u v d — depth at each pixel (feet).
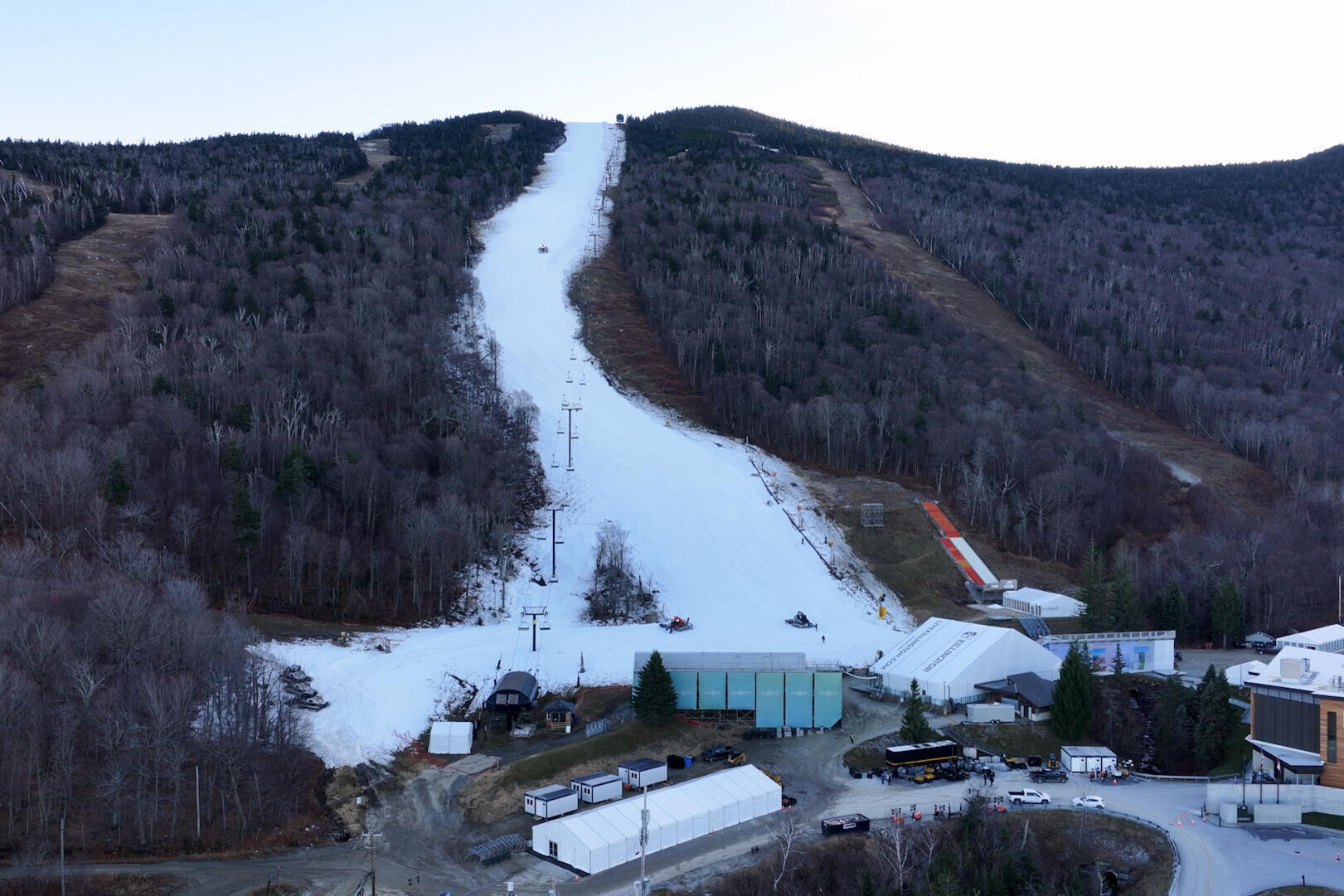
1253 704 385.29
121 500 510.58
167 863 302.04
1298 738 369.30
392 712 410.52
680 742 406.41
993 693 446.60
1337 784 354.74
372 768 372.58
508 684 426.92
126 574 444.55
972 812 333.01
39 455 520.83
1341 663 381.60
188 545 514.27
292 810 334.65
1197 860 308.81
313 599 514.27
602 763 381.81
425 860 315.17
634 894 291.99
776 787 353.92
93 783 320.50
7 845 294.46
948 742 393.91
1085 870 318.45
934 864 306.96
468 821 342.23
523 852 322.34
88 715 328.70
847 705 451.53
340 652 457.27
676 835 325.83
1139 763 411.75
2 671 314.35
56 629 353.31
